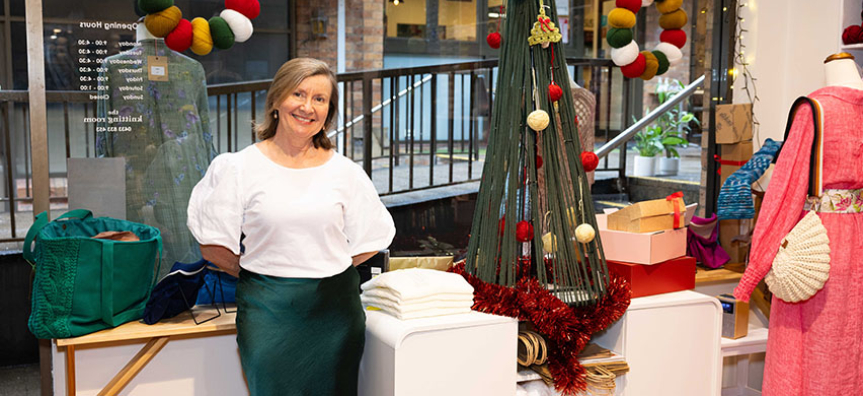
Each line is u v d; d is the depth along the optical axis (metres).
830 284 2.52
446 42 3.71
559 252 2.64
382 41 3.56
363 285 2.73
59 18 2.71
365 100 3.56
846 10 3.20
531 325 2.78
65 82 2.75
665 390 2.85
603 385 2.61
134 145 2.85
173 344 2.58
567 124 2.69
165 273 2.91
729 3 3.56
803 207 2.60
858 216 2.54
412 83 3.66
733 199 3.12
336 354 2.31
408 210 3.67
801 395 2.60
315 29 3.41
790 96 3.53
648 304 2.76
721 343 2.98
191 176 2.95
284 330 2.24
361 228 2.41
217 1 3.10
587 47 4.36
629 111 4.46
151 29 2.55
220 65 3.21
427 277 2.59
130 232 2.57
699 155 4.62
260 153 2.29
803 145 2.46
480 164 3.85
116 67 2.80
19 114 3.79
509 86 2.68
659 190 4.35
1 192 4.08
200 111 3.00
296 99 2.21
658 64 3.08
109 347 2.53
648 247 2.78
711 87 3.69
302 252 2.26
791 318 2.60
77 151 2.80
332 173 2.34
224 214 2.22
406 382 2.35
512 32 2.68
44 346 2.63
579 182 2.71
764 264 2.50
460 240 3.82
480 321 2.47
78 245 2.33
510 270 2.62
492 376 2.51
